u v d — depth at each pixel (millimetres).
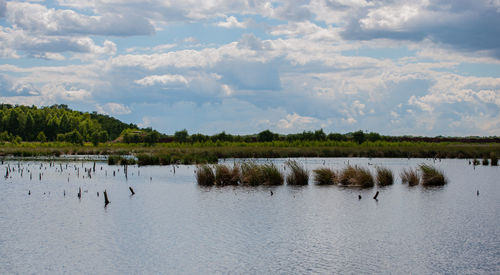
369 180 38219
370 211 27172
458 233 21766
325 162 72625
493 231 22109
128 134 163250
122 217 25719
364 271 16500
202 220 24750
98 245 19922
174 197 33031
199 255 18453
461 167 60750
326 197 32406
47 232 22266
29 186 39906
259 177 39781
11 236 21469
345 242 20297
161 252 18891
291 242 20297
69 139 158125
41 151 99000
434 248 19297
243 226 23297
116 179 45562
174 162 68125
